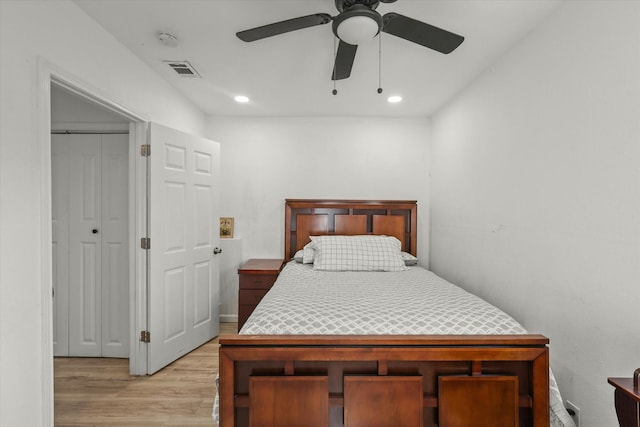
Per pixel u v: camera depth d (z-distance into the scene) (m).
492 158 2.29
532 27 1.84
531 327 1.86
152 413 1.98
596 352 1.43
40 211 1.47
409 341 1.31
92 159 2.72
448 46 1.65
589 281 1.46
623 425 1.03
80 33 1.73
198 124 3.35
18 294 1.39
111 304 2.75
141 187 2.41
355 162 3.61
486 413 1.31
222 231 3.61
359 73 2.48
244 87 2.80
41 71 1.47
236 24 1.87
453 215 2.96
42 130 1.48
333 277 2.54
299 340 1.30
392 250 3.01
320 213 3.57
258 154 3.62
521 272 1.96
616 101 1.33
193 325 2.86
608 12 1.37
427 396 1.34
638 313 1.25
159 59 2.30
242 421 1.35
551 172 1.71
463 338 1.32
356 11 1.38
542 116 1.78
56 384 2.31
